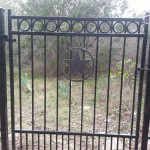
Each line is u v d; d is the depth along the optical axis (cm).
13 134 273
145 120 265
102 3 861
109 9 870
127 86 563
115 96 539
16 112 480
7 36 258
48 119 436
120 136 267
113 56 772
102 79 713
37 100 561
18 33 254
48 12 831
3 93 267
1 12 253
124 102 512
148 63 254
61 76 751
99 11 859
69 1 835
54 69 808
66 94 570
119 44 745
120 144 335
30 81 727
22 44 830
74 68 254
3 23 256
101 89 610
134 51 700
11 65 261
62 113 470
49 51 803
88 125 411
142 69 254
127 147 328
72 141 343
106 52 772
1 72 264
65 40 777
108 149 323
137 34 248
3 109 270
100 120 435
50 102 543
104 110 488
